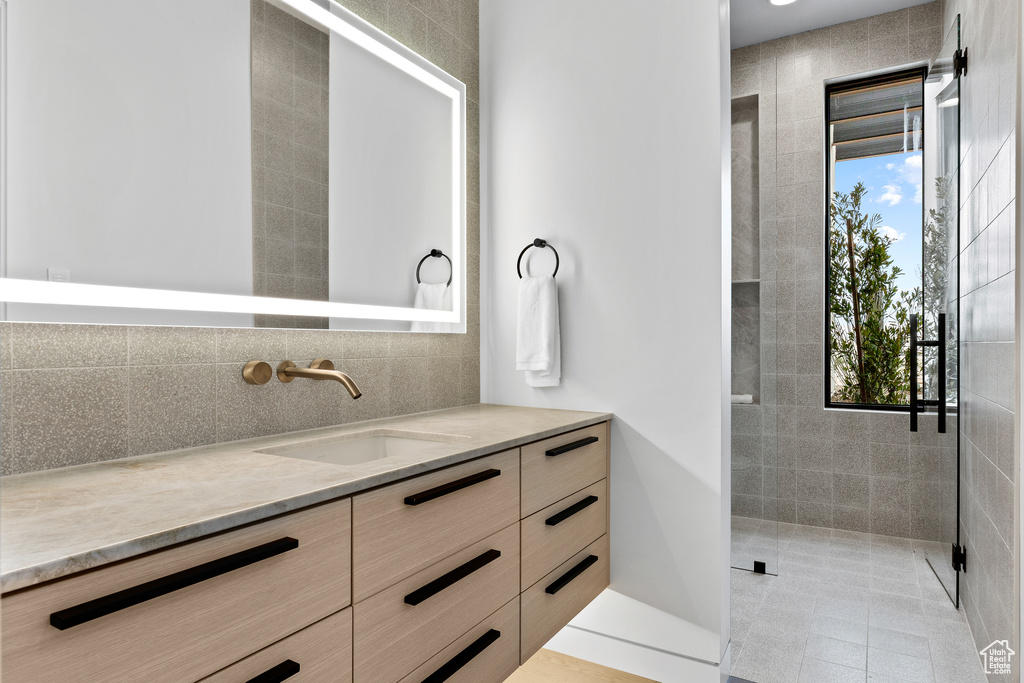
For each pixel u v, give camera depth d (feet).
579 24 6.75
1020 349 5.26
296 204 4.99
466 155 7.08
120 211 3.78
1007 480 5.57
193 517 2.48
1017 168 5.31
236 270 4.50
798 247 11.18
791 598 8.02
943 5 9.85
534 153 7.02
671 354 6.19
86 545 2.13
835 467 10.94
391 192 5.96
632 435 6.39
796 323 11.22
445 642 3.92
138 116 3.89
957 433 7.67
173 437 4.09
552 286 6.62
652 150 6.31
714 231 5.98
